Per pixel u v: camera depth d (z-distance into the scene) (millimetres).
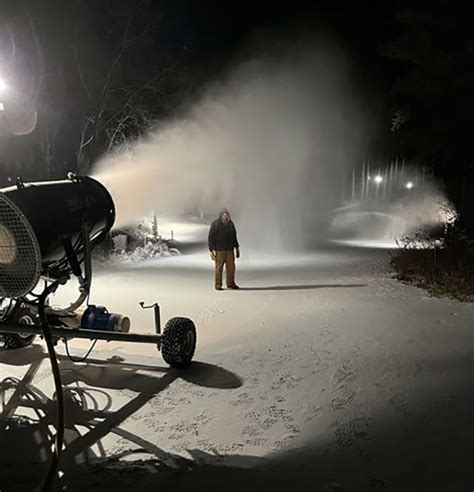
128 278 11727
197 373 5402
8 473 3570
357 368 5395
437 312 7789
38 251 3727
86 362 5797
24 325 4406
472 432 3869
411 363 5465
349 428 4039
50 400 4770
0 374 5434
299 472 3432
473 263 10680
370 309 8125
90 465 3645
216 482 3344
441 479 3262
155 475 3463
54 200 4289
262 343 6418
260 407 4531
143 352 6164
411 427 4008
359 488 3209
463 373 5102
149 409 4543
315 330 6949
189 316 7945
